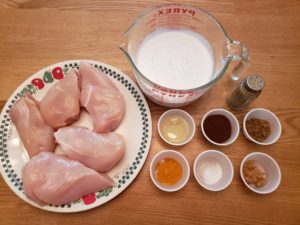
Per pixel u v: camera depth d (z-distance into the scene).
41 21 0.42
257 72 0.41
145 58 0.37
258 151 0.38
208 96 0.40
